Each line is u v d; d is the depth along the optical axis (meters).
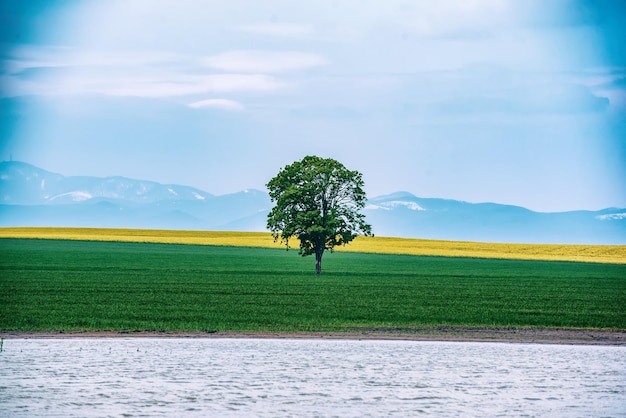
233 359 40.28
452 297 71.81
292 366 38.72
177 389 33.66
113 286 78.38
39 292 70.38
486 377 36.81
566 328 51.94
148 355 41.06
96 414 29.66
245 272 107.62
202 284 83.50
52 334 47.06
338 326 51.75
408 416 29.86
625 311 61.34
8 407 30.45
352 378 36.28
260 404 31.36
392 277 101.94
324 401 31.97
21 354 41.06
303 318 54.94
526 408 31.27
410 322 53.81
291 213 110.19
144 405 30.98
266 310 59.38
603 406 31.64
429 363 39.97
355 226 109.69
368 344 45.62
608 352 43.72
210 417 29.41
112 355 40.97
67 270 101.50
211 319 53.88
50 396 32.22
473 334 49.22
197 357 40.72
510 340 47.34
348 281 92.62
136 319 53.31
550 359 41.47
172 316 55.06
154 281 86.25
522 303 66.94
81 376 35.94
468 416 29.95
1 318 52.72
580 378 36.69
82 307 59.50
